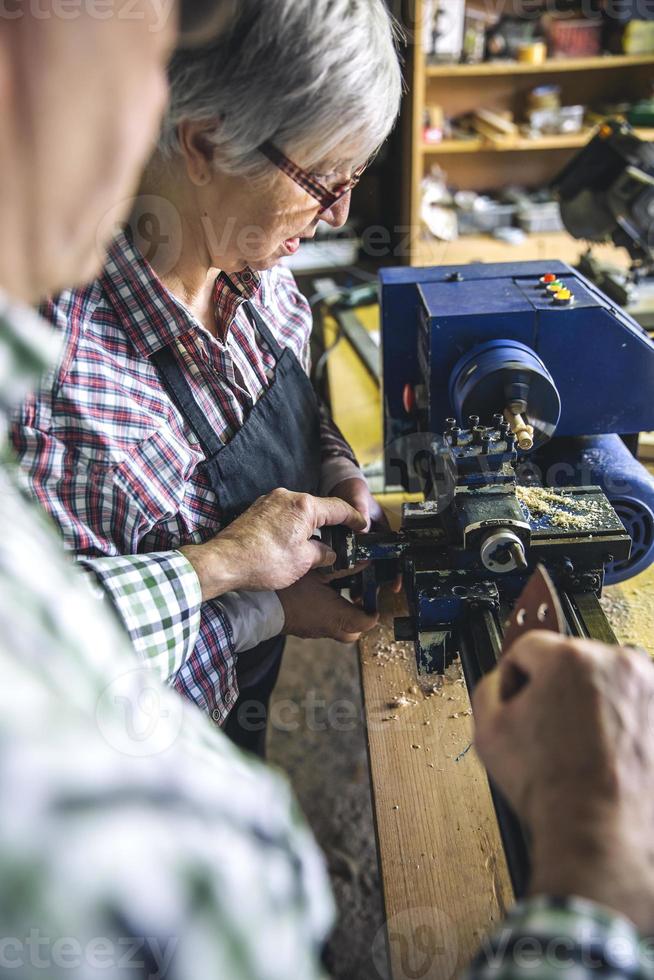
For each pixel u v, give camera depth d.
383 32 0.76
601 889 0.41
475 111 2.84
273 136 0.77
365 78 0.75
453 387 1.04
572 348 1.06
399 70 0.81
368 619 1.02
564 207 1.61
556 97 2.72
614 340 1.05
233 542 0.90
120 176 0.35
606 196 1.53
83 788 0.26
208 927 0.28
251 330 1.07
